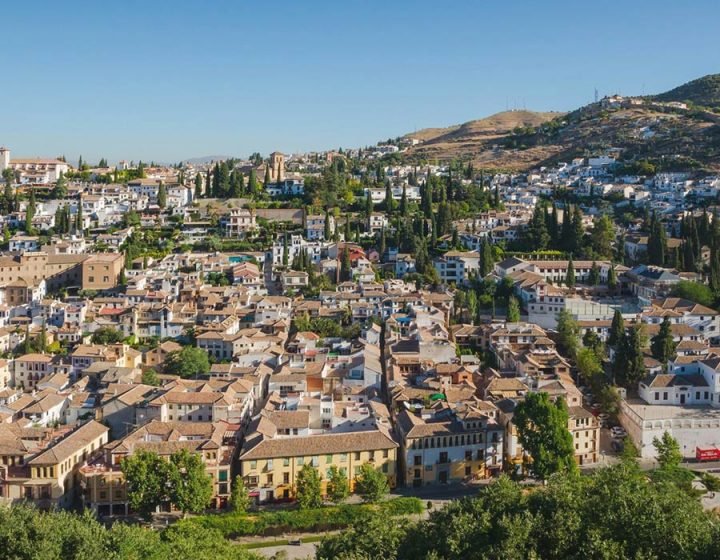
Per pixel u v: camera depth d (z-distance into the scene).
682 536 109.62
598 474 147.38
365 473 186.38
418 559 120.25
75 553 123.94
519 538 114.19
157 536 142.38
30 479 183.25
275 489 190.25
